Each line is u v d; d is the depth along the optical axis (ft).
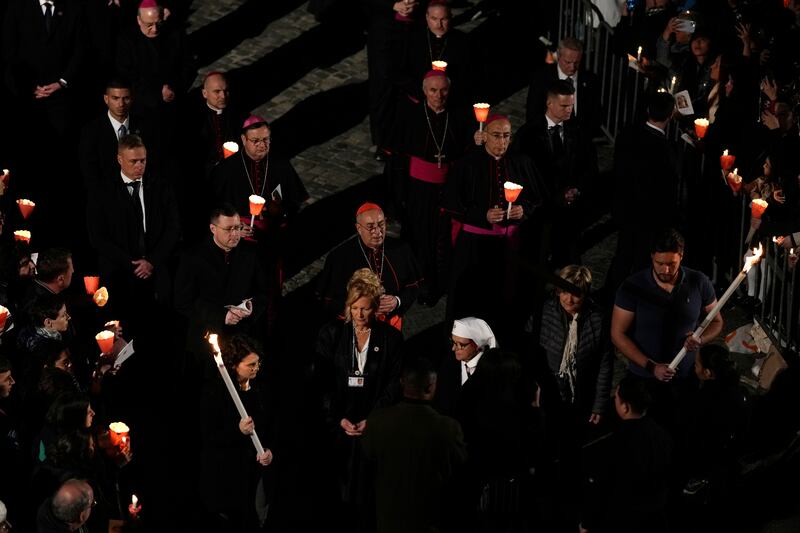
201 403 82.48
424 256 109.91
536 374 85.35
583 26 132.26
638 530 77.51
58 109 120.98
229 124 110.22
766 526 84.94
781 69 111.45
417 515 75.41
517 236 100.89
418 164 107.34
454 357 85.40
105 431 81.66
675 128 112.37
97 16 125.08
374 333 84.58
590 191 108.78
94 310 97.76
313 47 141.90
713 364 81.87
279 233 102.27
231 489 83.41
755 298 105.09
